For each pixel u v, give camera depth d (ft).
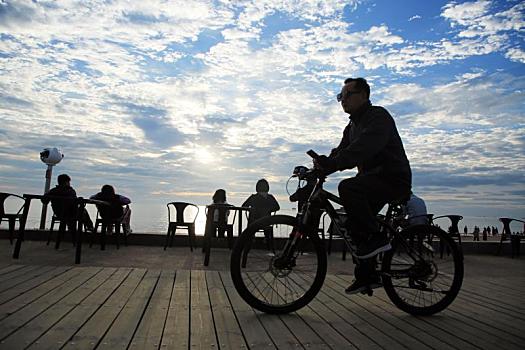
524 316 10.05
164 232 27.04
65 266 15.51
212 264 18.63
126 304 9.75
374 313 9.94
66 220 21.86
